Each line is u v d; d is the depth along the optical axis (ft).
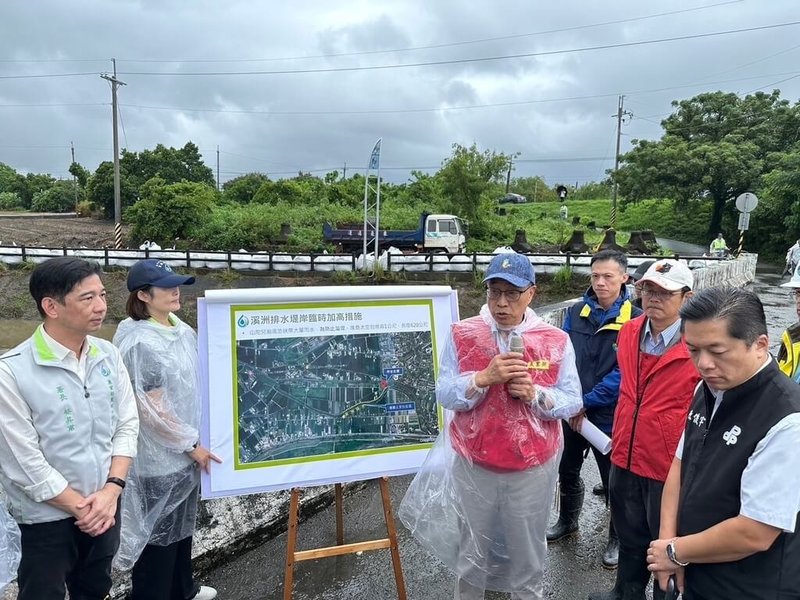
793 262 61.46
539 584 8.01
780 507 4.59
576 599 9.27
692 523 5.31
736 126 106.22
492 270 7.19
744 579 4.95
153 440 7.53
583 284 49.21
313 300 8.32
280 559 10.31
